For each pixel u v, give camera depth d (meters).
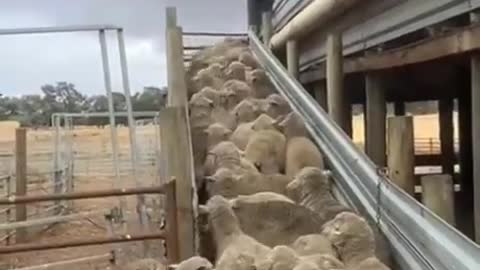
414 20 6.17
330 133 5.54
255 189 4.93
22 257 8.01
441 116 12.41
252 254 3.63
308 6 8.66
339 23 7.65
